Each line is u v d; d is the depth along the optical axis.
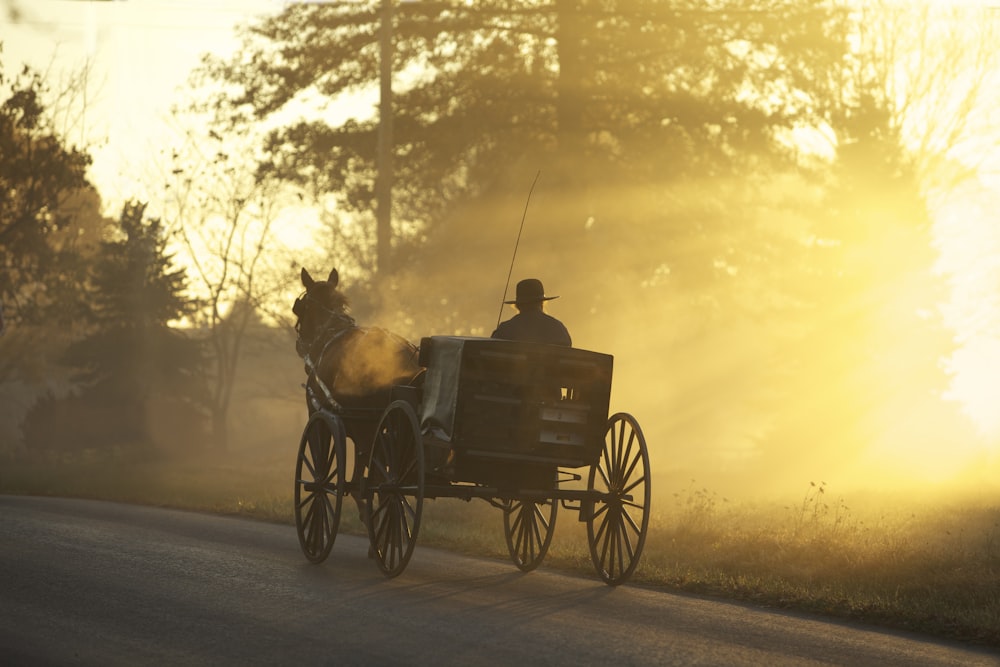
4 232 114.56
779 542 31.75
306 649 18.16
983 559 30.39
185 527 35.16
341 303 31.06
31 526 33.22
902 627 22.16
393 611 21.34
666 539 33.91
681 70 70.56
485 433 24.28
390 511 26.11
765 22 69.12
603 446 25.39
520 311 27.19
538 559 27.28
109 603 21.61
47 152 111.50
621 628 20.42
